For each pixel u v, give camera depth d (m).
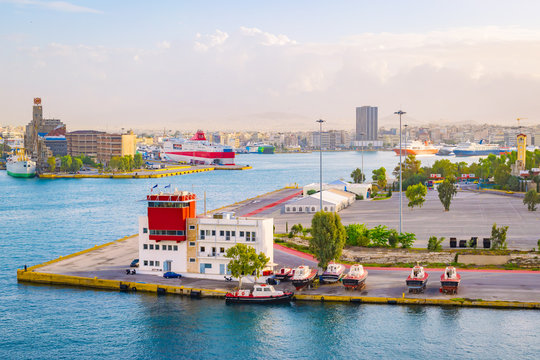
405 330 121.00
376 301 135.75
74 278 153.50
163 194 156.00
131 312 133.12
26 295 145.75
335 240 155.00
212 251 153.38
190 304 137.75
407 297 135.62
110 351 114.25
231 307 136.00
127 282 148.62
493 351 111.31
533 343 113.75
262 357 111.56
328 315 129.88
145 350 114.62
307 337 119.56
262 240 150.38
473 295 135.75
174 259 155.50
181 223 153.12
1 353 113.38
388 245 188.62
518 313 127.44
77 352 113.94
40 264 170.12
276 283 149.38
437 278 151.00
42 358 111.38
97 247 194.25
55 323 127.25
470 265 163.88
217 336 120.50
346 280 141.12
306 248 188.62
